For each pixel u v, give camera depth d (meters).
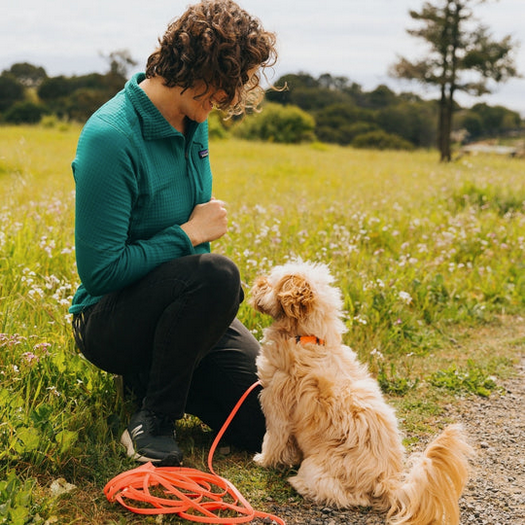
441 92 28.92
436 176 14.38
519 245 6.57
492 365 4.25
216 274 2.62
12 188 7.44
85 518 2.39
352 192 10.50
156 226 2.77
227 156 20.95
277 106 38.94
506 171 15.75
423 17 29.02
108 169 2.51
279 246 5.58
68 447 2.66
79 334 2.94
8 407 2.76
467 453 2.29
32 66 61.00
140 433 2.79
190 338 2.66
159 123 2.64
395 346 4.46
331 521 2.47
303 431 2.70
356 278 4.98
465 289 5.59
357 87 76.44
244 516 2.51
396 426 2.66
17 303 3.83
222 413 3.09
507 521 2.54
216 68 2.44
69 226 5.62
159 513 2.42
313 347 2.77
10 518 2.23
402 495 2.40
